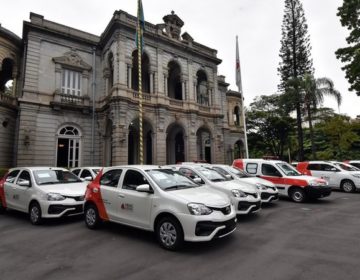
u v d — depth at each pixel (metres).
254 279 4.07
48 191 7.92
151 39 22.36
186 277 4.18
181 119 23.12
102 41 22.92
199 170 9.39
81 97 21.81
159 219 5.73
